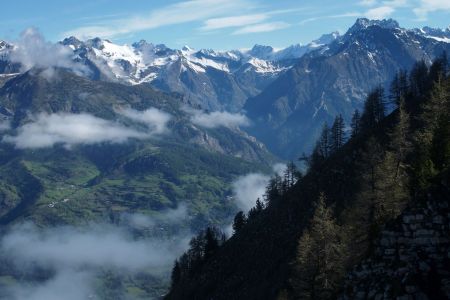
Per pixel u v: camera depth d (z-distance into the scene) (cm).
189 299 13025
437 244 3400
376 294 3459
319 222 4978
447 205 3450
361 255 4384
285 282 8644
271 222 12900
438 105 5825
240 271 11862
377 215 4556
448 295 3228
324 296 4609
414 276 3316
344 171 11956
